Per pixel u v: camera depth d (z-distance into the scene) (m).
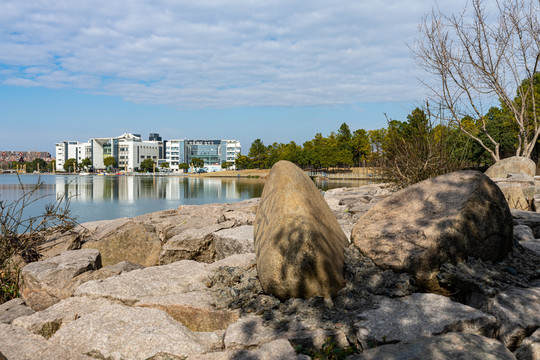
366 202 10.70
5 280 6.32
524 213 7.26
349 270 4.44
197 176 130.38
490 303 3.73
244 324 3.79
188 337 3.57
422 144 11.01
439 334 3.30
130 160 196.62
